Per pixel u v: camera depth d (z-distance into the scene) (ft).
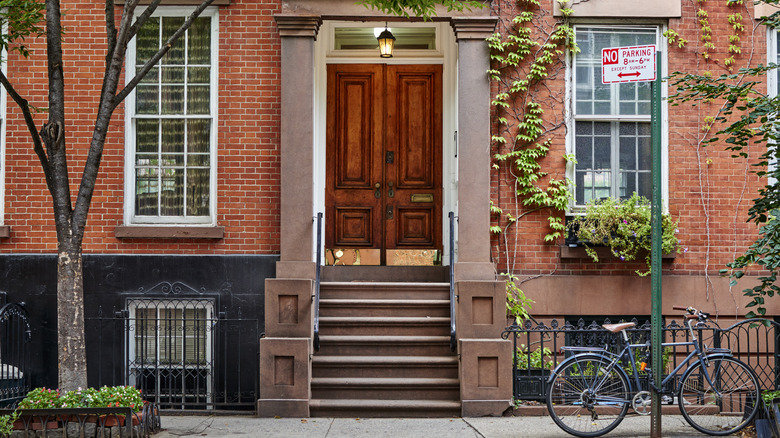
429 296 30.35
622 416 23.50
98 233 29.84
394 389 27.30
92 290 29.55
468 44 29.14
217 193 29.96
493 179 30.37
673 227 29.73
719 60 30.63
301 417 26.35
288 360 26.68
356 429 24.40
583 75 31.04
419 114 33.96
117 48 22.57
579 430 23.72
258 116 30.07
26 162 29.94
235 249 29.84
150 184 30.42
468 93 28.96
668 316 30.12
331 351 28.50
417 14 25.79
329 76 33.94
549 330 26.73
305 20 28.94
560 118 30.50
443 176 33.47
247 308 29.55
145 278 29.60
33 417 22.13
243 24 30.22
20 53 28.12
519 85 30.14
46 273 29.60
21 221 29.84
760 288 24.64
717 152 30.42
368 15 29.30
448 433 23.77
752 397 24.40
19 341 29.30
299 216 28.60
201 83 30.53
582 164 30.89
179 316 30.04
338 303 29.60
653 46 22.30
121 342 29.32
